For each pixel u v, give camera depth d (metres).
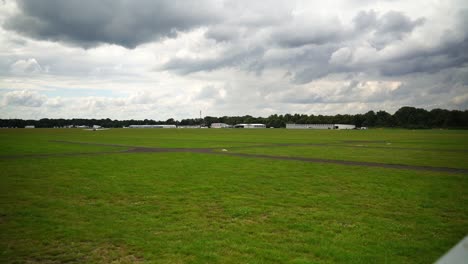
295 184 18.19
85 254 8.27
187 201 14.00
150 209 12.66
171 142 63.50
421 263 7.79
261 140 72.12
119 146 51.59
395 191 16.33
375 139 78.31
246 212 12.20
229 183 18.42
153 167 25.38
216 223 10.85
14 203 13.58
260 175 21.39
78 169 24.08
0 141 66.06
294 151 42.22
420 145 55.34
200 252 8.32
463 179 20.12
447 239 9.45
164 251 8.41
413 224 10.91
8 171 22.95
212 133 125.19
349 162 29.44
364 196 15.15
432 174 22.14
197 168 24.86
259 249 8.55
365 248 8.69
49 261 7.88
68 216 11.65
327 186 17.64
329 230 10.20
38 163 27.88
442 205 13.49
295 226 10.56
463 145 55.19
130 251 8.43
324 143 61.34
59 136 95.94
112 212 12.22
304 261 7.79
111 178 20.00
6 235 9.64
